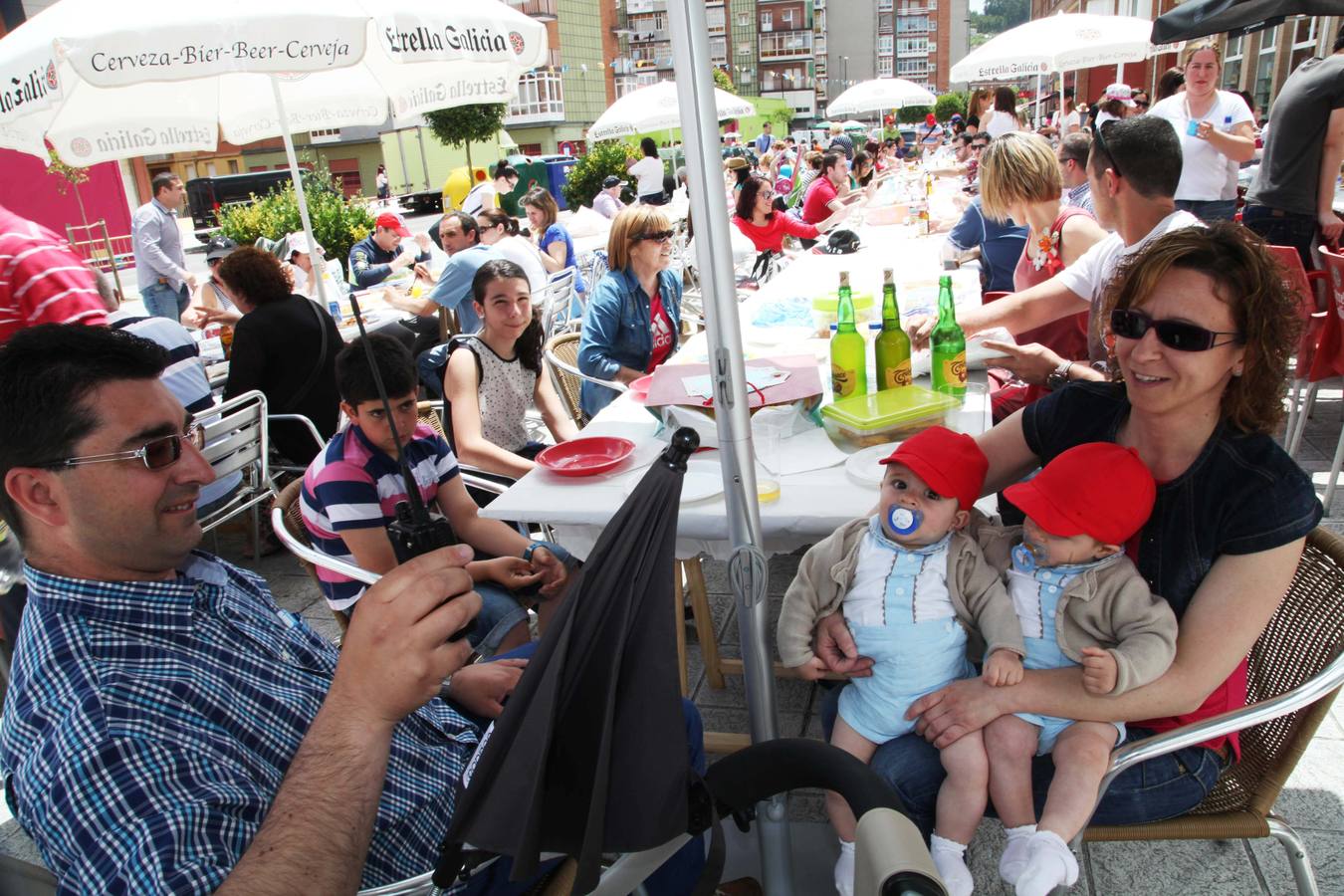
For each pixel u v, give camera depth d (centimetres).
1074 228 344
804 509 193
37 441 113
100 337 119
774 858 147
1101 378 258
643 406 280
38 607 117
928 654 165
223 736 114
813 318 366
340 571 223
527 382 337
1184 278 143
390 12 364
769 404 232
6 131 443
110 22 323
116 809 99
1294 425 421
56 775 100
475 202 916
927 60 9519
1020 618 162
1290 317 144
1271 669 167
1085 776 147
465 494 261
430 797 143
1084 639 156
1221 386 149
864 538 175
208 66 331
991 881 206
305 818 95
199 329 561
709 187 120
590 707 102
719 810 123
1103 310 174
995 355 274
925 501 164
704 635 284
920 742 165
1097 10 2270
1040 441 183
